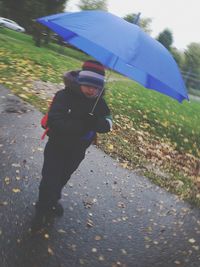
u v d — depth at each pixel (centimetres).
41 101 285
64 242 143
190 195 215
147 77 131
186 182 236
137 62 108
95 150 232
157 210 187
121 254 147
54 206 154
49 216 154
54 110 127
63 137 132
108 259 142
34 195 164
